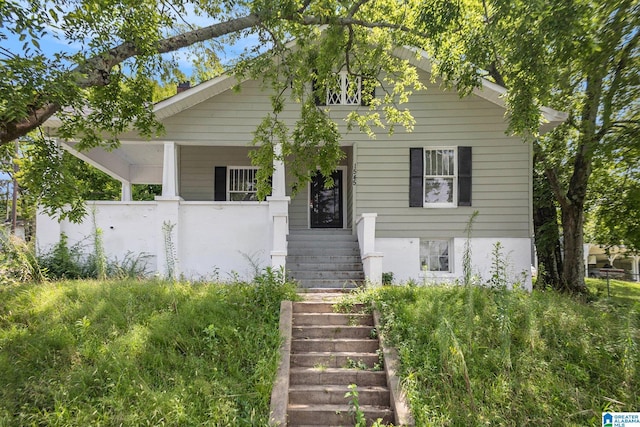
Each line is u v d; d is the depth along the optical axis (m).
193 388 5.39
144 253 10.96
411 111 12.15
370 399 5.95
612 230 14.72
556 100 10.98
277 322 7.13
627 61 8.72
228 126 11.81
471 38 9.15
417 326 6.92
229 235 11.27
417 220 12.07
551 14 6.98
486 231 11.98
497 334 6.67
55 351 5.93
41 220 10.62
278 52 8.55
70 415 4.95
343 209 14.53
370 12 10.50
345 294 8.79
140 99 7.94
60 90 5.42
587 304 9.23
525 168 11.99
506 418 5.43
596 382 6.12
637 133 9.25
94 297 7.34
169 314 6.79
